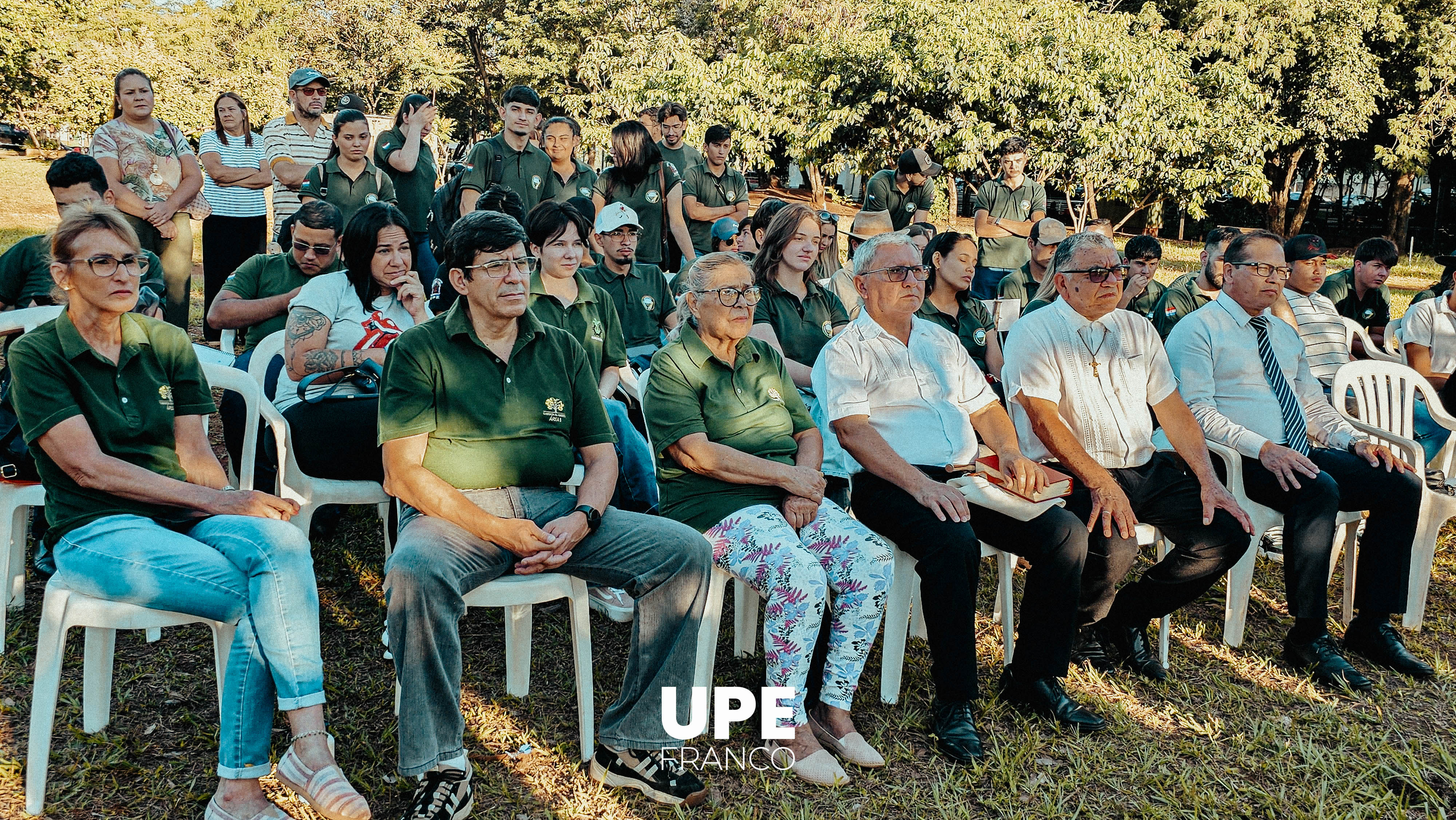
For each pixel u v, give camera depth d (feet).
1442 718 10.78
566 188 20.40
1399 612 12.05
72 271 8.16
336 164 18.72
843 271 16.89
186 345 9.14
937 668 10.00
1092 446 11.87
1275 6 63.72
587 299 12.73
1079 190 61.16
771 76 59.41
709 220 22.57
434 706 8.05
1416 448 12.94
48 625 7.90
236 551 8.02
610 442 9.62
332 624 11.44
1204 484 11.47
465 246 8.76
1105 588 11.14
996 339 15.65
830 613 10.25
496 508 9.00
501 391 9.05
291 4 122.42
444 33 110.63
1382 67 66.90
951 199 59.00
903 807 8.89
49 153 78.28
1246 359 13.28
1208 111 58.39
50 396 8.17
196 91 80.59
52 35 63.00
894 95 55.83
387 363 8.97
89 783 8.35
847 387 10.99
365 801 7.64
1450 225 81.51
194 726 9.30
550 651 11.27
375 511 14.69
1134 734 10.24
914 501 10.36
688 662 8.77
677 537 8.75
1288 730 10.40
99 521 8.23
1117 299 11.76
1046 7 55.06
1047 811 8.84
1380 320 20.08
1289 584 11.84
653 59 85.61
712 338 10.57
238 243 22.15
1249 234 13.25
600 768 8.89
